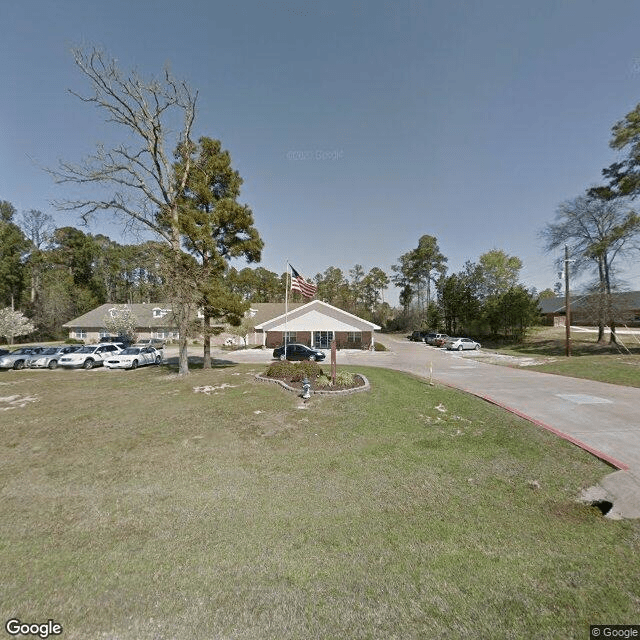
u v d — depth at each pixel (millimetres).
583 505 4801
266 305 43094
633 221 22938
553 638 2576
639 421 8484
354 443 7258
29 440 7980
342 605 2947
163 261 15281
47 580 3359
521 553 3686
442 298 48250
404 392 11617
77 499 5199
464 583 3207
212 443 7465
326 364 22062
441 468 6008
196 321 17453
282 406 9984
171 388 13258
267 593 3113
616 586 3146
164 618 2836
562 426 8125
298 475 5855
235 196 18219
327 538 4027
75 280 58500
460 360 24312
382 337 53719
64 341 42344
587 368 16938
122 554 3773
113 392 13047
